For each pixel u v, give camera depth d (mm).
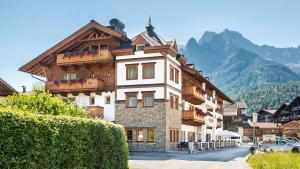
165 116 41188
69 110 19531
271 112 140750
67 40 45656
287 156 26188
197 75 49406
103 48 45375
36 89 20109
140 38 42625
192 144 40969
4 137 10039
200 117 51094
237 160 30734
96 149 15617
